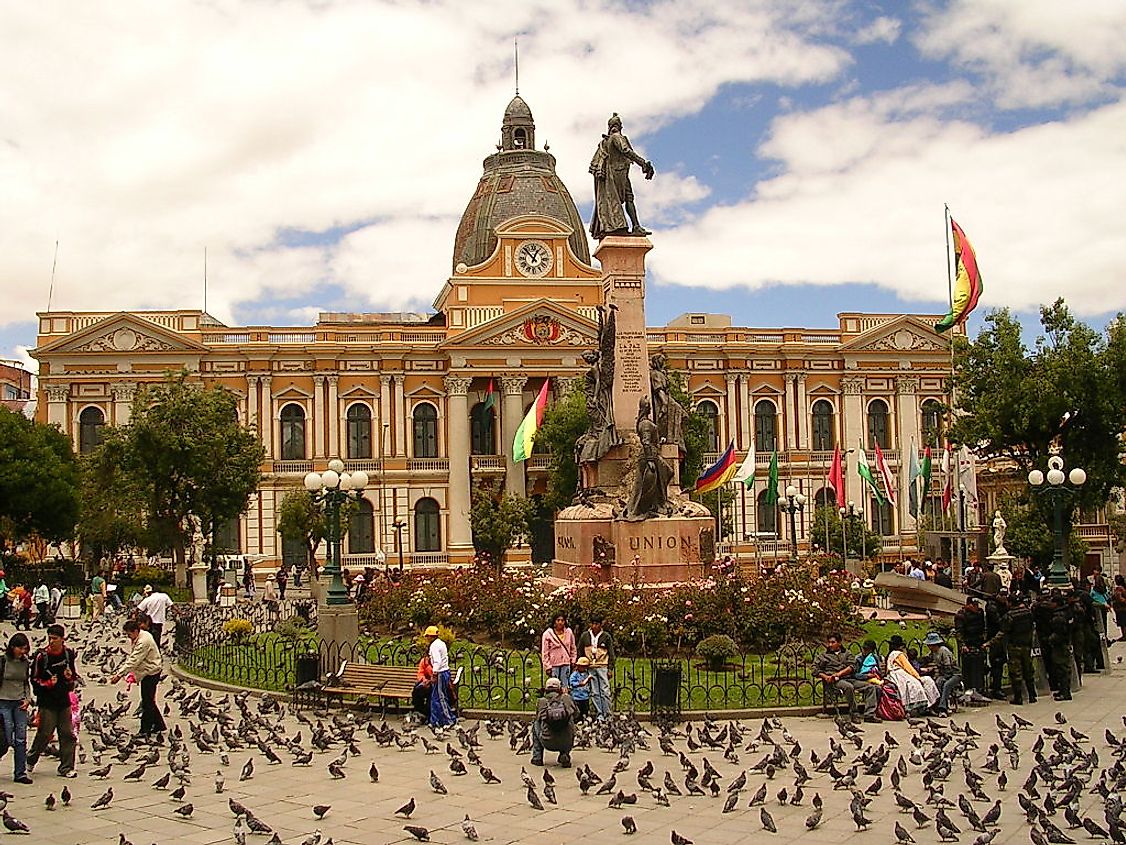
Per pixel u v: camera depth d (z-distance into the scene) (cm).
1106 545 7662
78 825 1633
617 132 3947
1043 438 5562
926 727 2125
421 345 8500
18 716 1877
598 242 3991
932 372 9106
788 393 8962
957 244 5159
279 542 8238
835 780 1784
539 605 3231
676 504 3725
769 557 8612
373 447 8462
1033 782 1623
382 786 1841
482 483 8519
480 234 9225
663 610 3089
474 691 2600
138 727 2414
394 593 3906
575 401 7525
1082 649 2820
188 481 6562
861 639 3306
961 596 3941
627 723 2161
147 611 3512
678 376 7681
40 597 4806
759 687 2619
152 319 8269
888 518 9012
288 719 2461
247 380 8319
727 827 1574
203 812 1697
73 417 8075
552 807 1692
